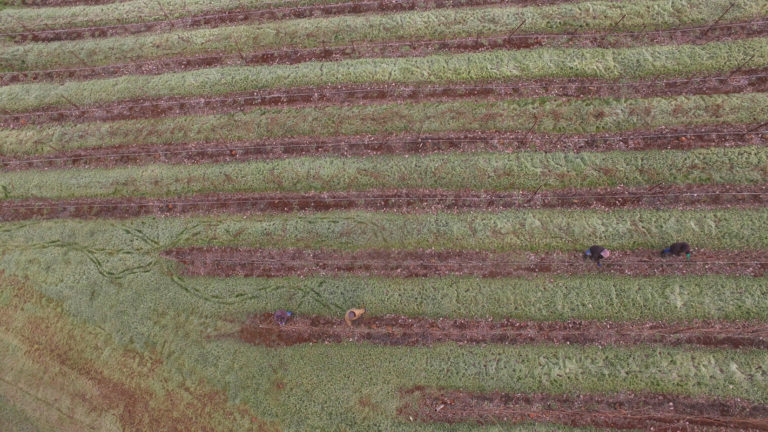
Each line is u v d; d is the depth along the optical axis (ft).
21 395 51.34
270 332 49.80
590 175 51.06
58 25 67.26
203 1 66.08
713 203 48.88
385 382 47.39
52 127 60.85
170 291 52.24
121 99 61.16
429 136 54.49
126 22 66.49
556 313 47.29
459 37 59.26
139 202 55.93
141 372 50.42
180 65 62.39
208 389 49.16
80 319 52.65
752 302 45.37
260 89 59.26
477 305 48.34
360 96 57.41
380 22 61.05
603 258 48.01
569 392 45.01
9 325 53.67
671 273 47.32
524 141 53.36
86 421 49.62
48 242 55.62
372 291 49.80
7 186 58.34
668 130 51.78
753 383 43.27
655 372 44.47
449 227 50.93
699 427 42.96
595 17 57.98
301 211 53.57
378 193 53.26
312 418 47.32
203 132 57.77
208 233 53.57
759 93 52.08
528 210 50.90
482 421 45.29
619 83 54.49
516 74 55.93
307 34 61.52
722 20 55.77
